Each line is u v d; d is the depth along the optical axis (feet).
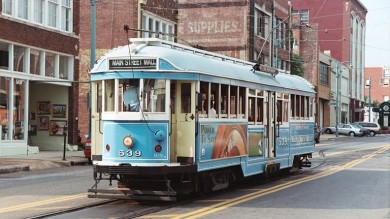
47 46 97.50
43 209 38.99
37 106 105.81
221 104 46.65
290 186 54.34
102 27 126.21
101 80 42.39
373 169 73.51
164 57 41.37
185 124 42.24
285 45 191.11
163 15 131.54
